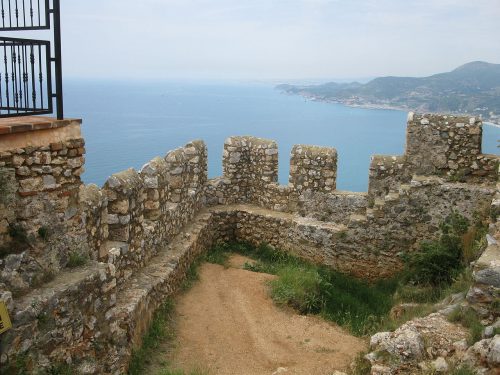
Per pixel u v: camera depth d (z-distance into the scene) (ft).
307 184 43.65
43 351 16.80
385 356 19.94
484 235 29.99
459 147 38.55
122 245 27.20
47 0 18.17
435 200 38.06
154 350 25.68
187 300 32.24
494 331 18.99
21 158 17.29
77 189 19.90
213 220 44.68
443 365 18.52
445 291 29.01
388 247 39.68
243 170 47.24
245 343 27.14
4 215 16.90
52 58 18.54
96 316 19.61
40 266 17.89
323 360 25.08
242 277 36.63
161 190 34.12
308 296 33.09
